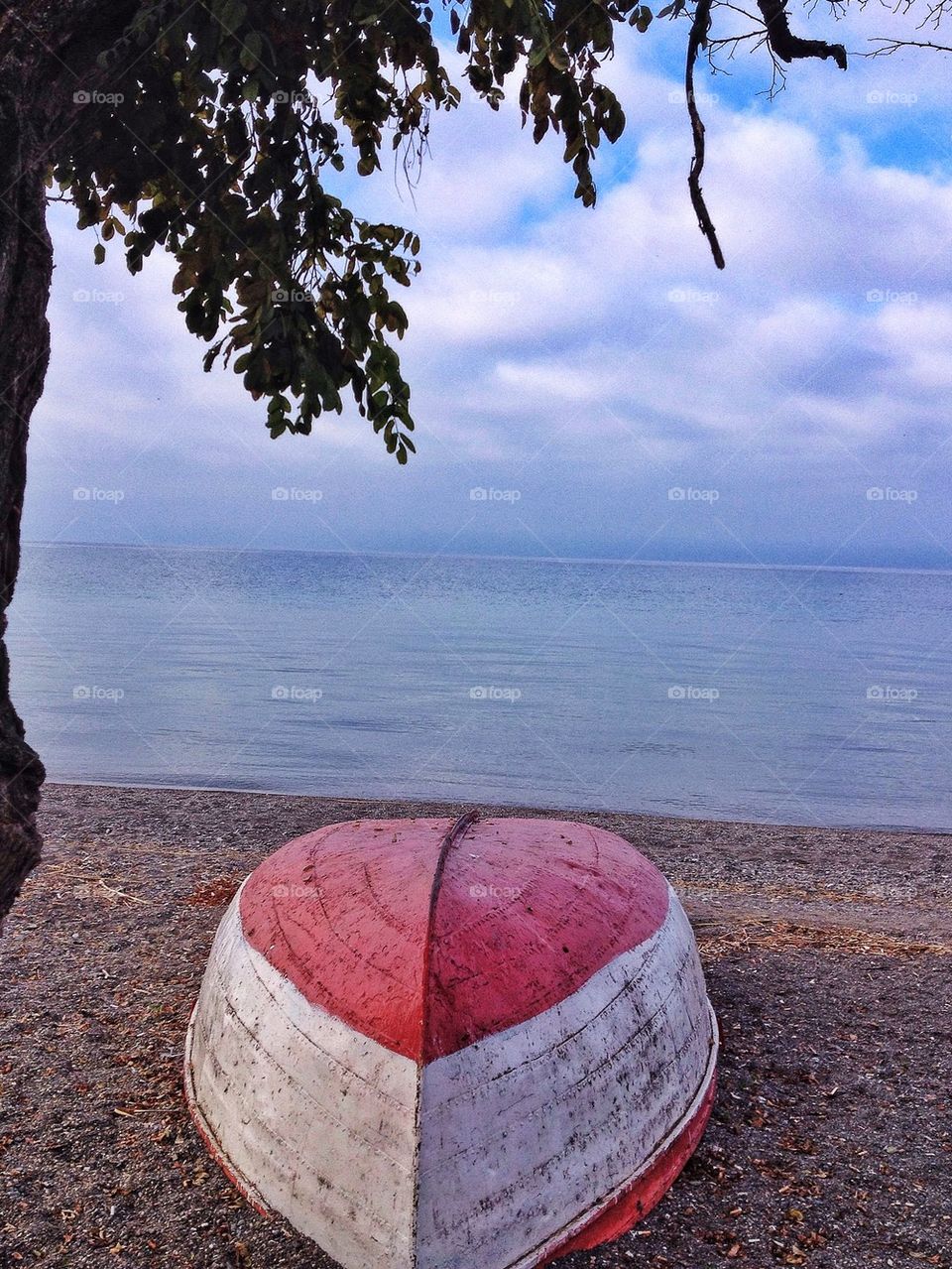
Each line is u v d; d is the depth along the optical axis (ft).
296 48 7.47
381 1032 9.50
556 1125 9.64
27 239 5.48
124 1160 11.31
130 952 18.75
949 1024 15.80
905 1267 9.75
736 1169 11.34
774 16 9.46
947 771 42.73
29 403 5.59
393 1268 8.79
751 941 20.02
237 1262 9.35
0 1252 9.73
